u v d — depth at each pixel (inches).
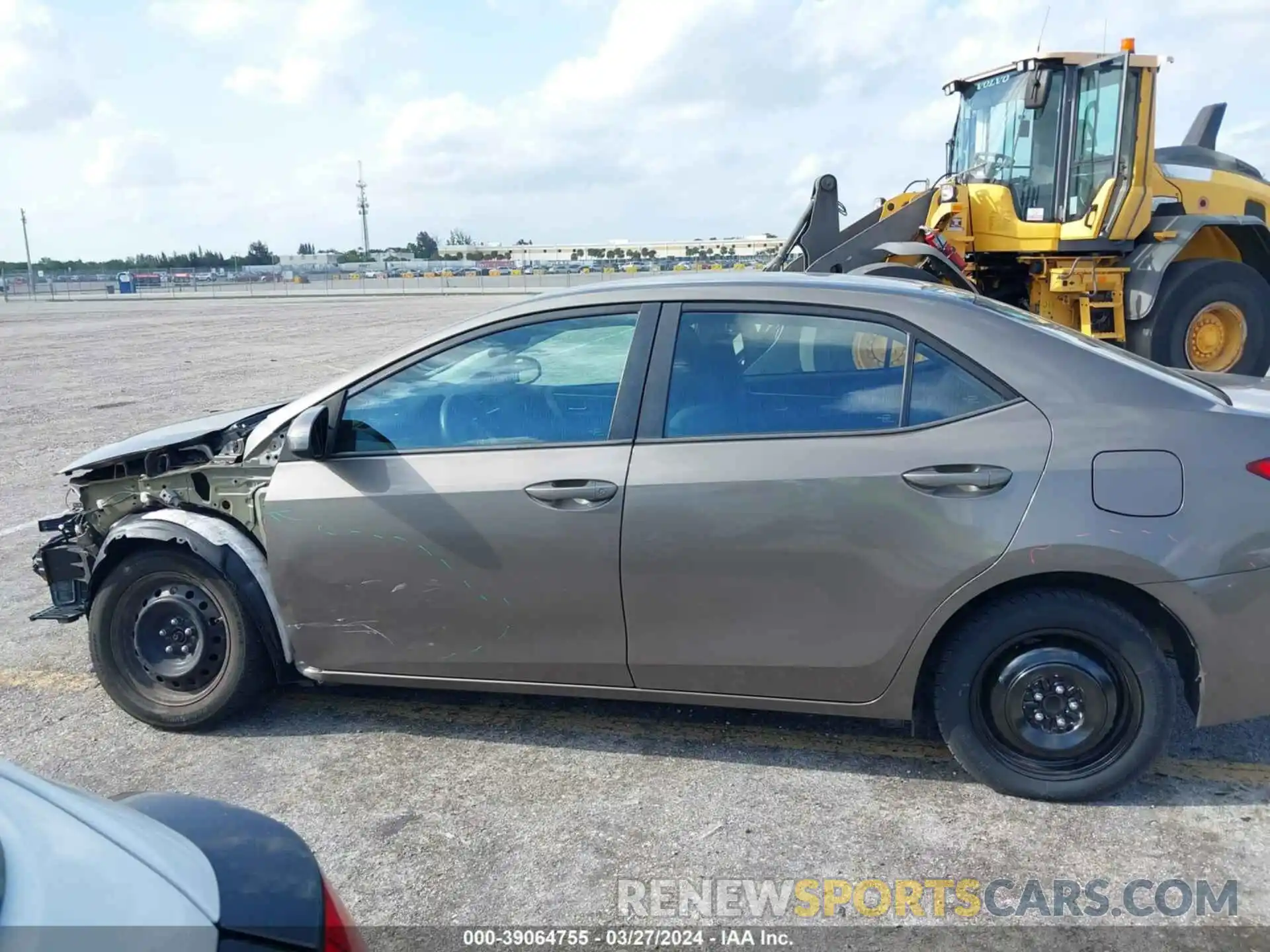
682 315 135.3
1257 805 127.3
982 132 410.6
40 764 148.9
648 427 132.0
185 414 486.6
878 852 120.3
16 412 504.1
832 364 130.0
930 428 124.4
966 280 369.7
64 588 168.9
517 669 140.0
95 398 551.5
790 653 129.4
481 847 124.3
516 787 137.8
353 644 145.7
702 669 132.9
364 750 149.8
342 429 145.3
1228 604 117.3
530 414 138.2
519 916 111.4
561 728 154.3
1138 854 118.0
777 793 134.0
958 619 126.6
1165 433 119.6
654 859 120.5
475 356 141.9
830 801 131.3
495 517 134.0
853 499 123.4
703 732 151.4
